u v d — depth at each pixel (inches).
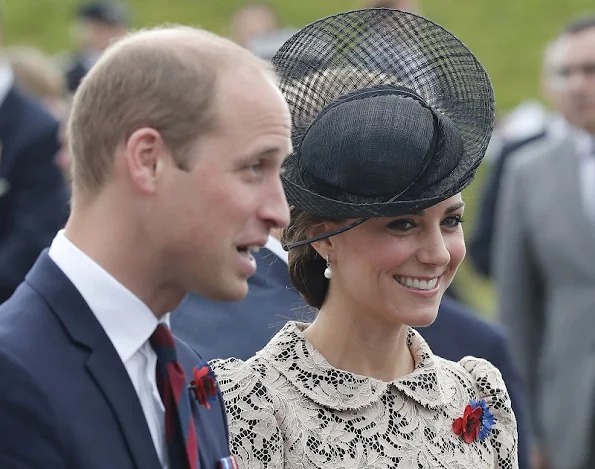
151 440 367.2
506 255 1038.4
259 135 366.3
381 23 495.5
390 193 460.4
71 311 365.7
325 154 464.4
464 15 3686.0
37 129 1034.7
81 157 367.6
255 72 371.2
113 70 364.5
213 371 434.6
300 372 478.9
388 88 478.9
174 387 377.7
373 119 462.6
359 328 483.2
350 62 491.5
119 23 1700.3
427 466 476.4
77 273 368.5
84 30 1707.7
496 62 3405.5
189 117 359.9
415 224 464.1
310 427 470.6
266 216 369.1
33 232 1018.7
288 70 492.4
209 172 361.7
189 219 362.3
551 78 1302.9
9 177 1024.9
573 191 1012.5
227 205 363.3
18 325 360.8
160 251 366.3
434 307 471.5
